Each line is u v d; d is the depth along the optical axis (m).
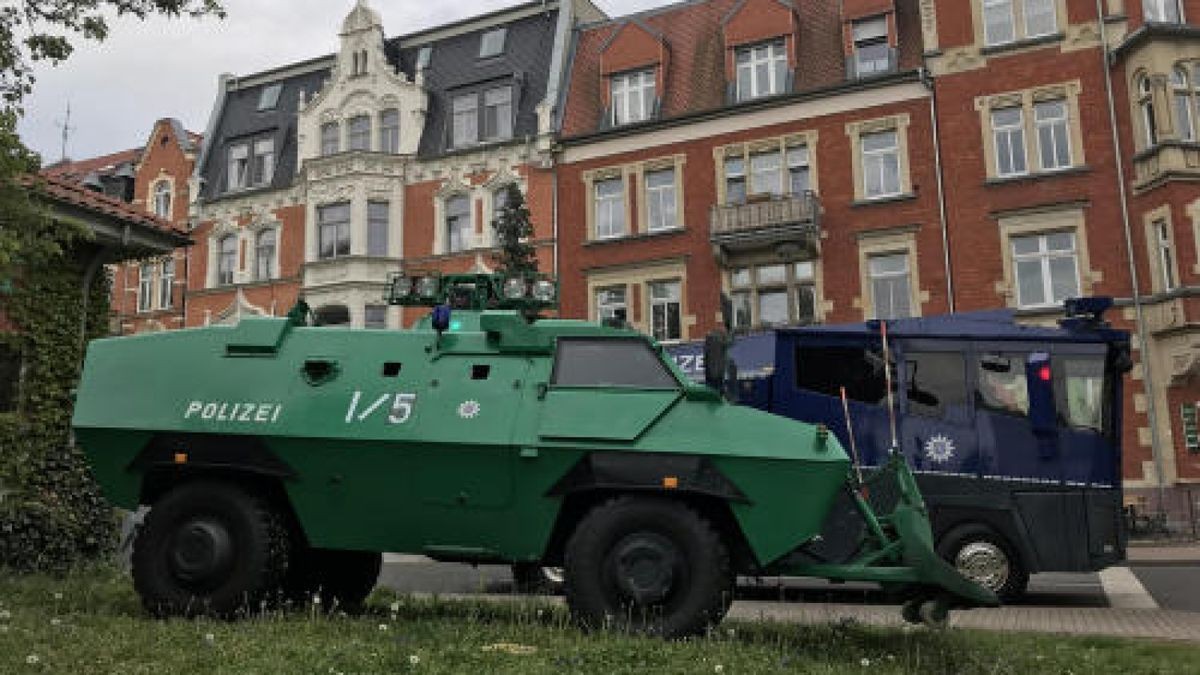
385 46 34.12
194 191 35.97
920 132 25.25
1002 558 11.23
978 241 24.14
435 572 14.05
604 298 28.55
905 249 24.94
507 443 6.70
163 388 7.49
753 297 26.55
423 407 6.99
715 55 29.06
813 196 25.52
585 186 29.22
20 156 9.66
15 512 10.86
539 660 5.36
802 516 6.34
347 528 7.08
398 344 7.38
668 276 27.55
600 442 6.61
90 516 11.59
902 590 6.78
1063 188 23.55
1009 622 9.32
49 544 10.82
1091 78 23.70
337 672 5.06
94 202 13.23
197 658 5.37
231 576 6.99
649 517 6.40
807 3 28.45
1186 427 21.52
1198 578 13.55
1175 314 21.59
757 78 27.91
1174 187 21.97
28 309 12.73
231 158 36.06
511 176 30.27
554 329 7.19
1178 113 22.61
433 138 32.22
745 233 26.02
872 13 26.45
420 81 32.62
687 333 27.05
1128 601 11.36
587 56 31.48
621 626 6.24
